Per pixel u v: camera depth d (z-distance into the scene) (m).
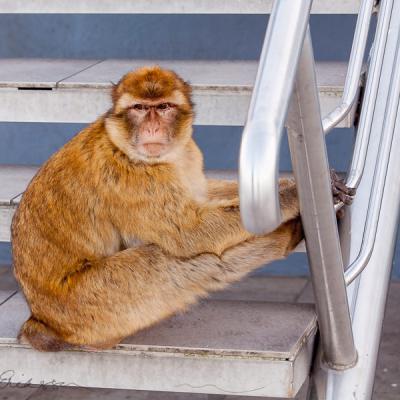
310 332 4.95
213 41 8.55
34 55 8.84
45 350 4.79
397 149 5.07
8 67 6.66
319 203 3.79
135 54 8.69
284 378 4.57
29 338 4.81
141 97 4.61
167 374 4.71
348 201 4.75
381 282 4.81
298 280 9.02
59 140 8.96
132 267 4.73
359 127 4.57
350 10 6.18
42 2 6.52
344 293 4.19
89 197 4.75
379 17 4.84
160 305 4.77
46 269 4.83
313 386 4.74
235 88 5.69
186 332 4.83
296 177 3.72
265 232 2.89
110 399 7.12
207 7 6.34
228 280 4.77
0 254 9.35
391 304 8.48
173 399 7.10
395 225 4.94
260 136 2.85
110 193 4.71
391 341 7.81
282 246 4.74
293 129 3.53
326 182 3.72
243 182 2.82
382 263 4.84
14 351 4.86
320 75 6.00
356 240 4.81
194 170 4.95
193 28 8.56
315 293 4.24
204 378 4.66
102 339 4.74
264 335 4.77
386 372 7.32
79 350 4.78
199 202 4.89
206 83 5.77
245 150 2.84
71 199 4.78
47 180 4.86
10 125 9.00
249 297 8.62
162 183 4.68
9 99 5.95
